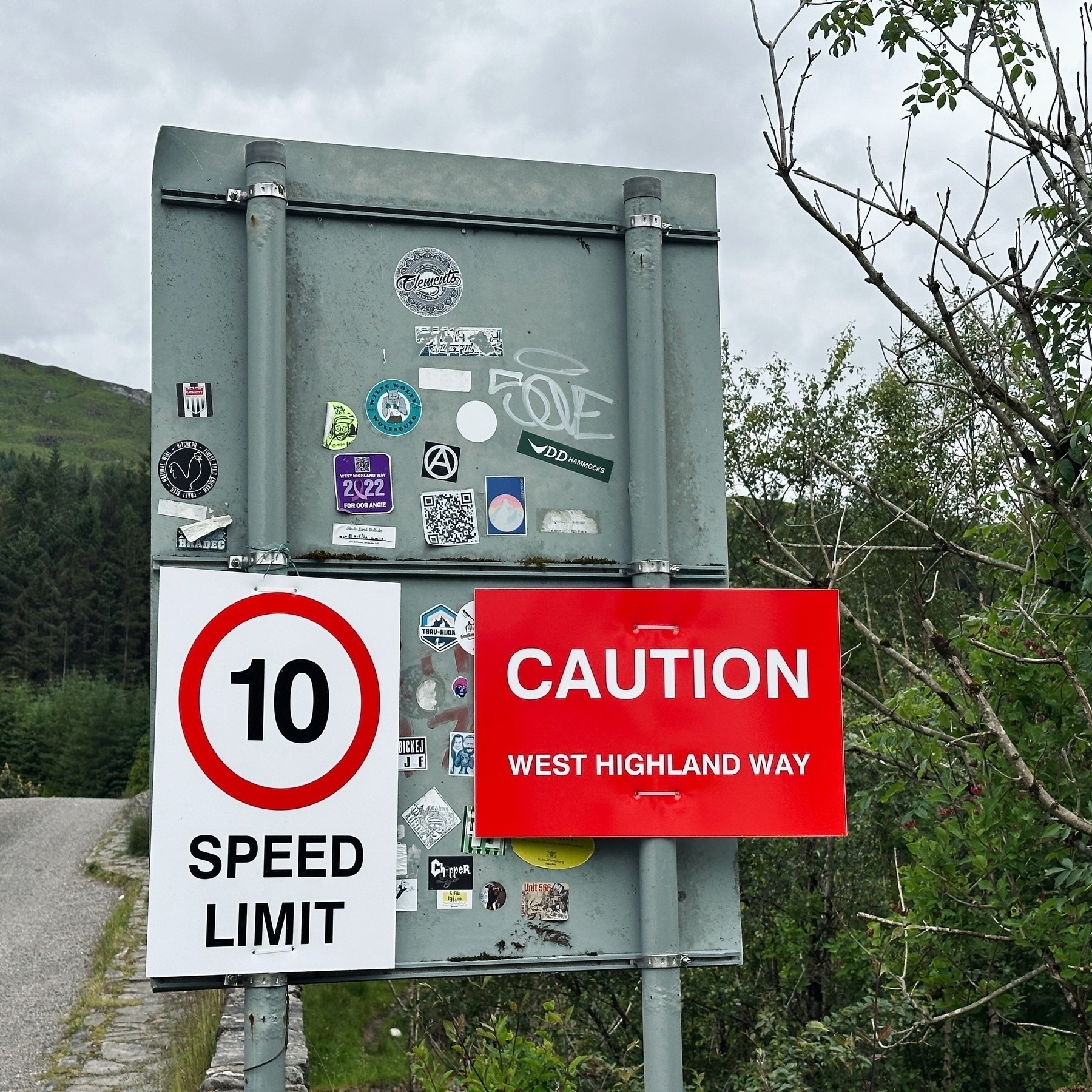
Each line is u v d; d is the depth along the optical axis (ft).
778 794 10.32
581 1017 30.27
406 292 10.38
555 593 10.27
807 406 39.06
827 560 12.19
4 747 167.53
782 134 11.23
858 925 29.35
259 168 9.92
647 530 10.48
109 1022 32.32
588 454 10.63
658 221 10.78
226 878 9.48
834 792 10.39
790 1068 21.68
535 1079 16.24
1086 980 14.74
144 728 163.02
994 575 16.70
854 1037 21.04
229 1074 22.54
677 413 10.91
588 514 10.57
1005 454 13.84
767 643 10.46
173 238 9.91
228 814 9.53
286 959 9.50
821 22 14.58
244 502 9.86
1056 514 13.10
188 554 9.71
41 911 50.21
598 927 10.19
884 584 34.09
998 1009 18.11
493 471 10.42
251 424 9.74
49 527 318.24
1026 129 12.92
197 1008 30.81
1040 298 12.60
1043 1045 17.69
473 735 10.14
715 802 10.25
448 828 10.03
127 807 85.81
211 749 9.55
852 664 30.94
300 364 10.11
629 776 10.19
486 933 10.00
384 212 10.35
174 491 9.73
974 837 15.25
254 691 9.68
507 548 10.37
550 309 10.68
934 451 21.16
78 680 171.32
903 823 18.12
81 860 63.41
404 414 10.28
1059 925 14.73
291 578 9.80
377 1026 38.40
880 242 11.39
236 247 10.03
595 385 10.71
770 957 32.27
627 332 10.73
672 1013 10.12
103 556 271.28
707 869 10.50
